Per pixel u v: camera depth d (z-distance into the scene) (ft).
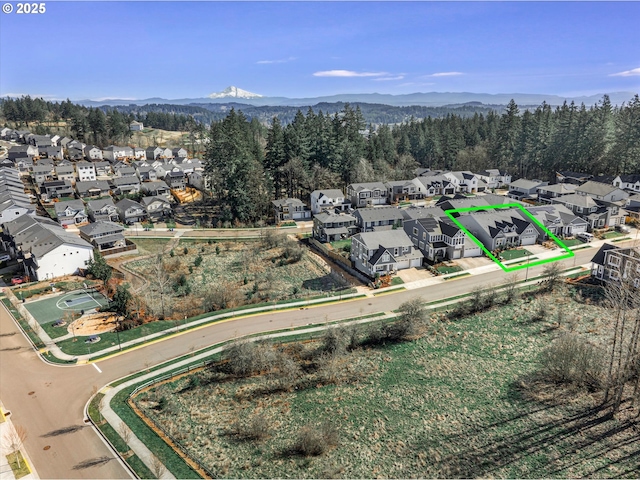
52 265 195.42
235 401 114.52
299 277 201.46
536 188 331.57
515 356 134.92
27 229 220.02
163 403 110.52
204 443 98.78
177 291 187.01
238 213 280.51
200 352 136.05
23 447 95.45
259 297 178.60
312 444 95.71
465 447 98.32
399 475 90.58
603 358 127.13
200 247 238.27
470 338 145.79
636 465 91.86
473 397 115.96
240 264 216.95
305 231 267.39
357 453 96.68
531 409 110.93
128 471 88.43
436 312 162.50
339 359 132.57
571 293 173.99
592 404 112.06
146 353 135.54
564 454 95.76
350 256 216.54
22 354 134.51
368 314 160.76
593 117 373.81
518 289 176.14
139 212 282.77
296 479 89.15
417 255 204.74
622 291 127.44
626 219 269.44
